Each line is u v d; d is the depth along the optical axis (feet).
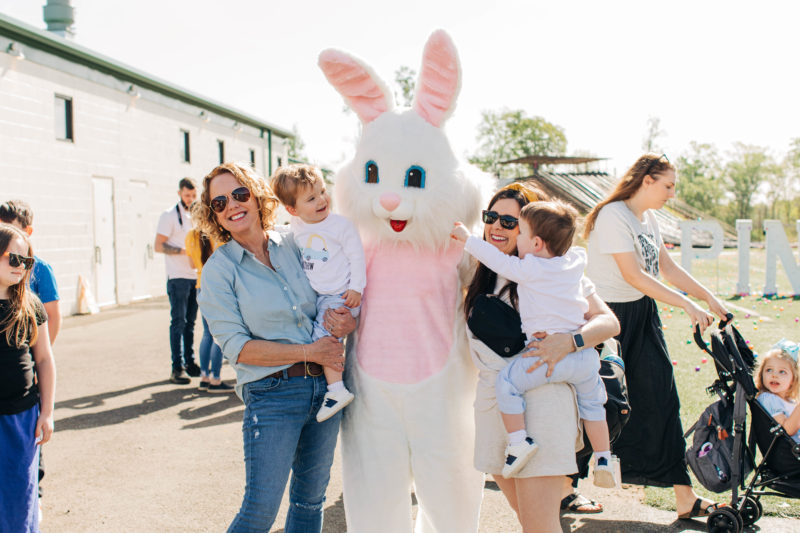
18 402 9.05
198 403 20.16
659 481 11.34
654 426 11.25
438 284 9.05
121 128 50.55
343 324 8.53
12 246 8.96
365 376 8.82
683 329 30.42
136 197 52.80
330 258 8.86
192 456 15.37
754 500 10.91
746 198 281.54
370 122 9.42
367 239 9.45
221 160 69.67
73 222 44.32
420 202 8.82
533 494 7.93
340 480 14.07
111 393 21.53
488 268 8.70
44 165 41.57
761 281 53.21
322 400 8.59
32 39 40.29
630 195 11.53
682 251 46.06
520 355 8.17
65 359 27.50
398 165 8.88
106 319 40.75
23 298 9.18
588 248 11.91
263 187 8.73
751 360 11.32
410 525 9.14
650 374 11.25
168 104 58.23
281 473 8.14
